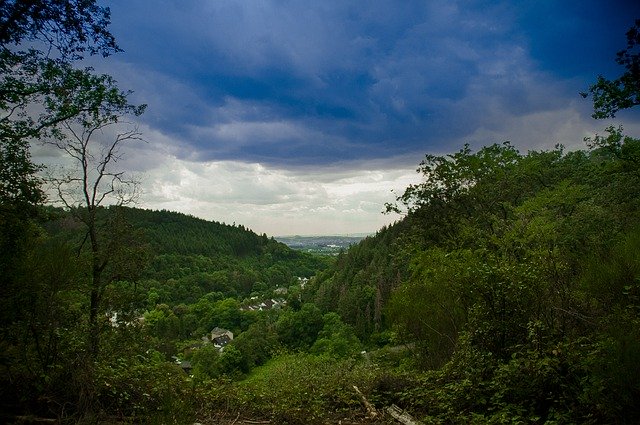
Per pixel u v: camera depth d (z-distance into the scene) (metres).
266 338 46.25
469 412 7.34
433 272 12.86
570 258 9.48
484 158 19.83
